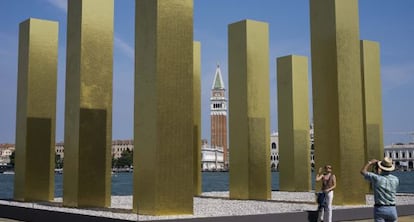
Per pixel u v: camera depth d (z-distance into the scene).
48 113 23.23
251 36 24.64
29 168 22.64
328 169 16.33
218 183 65.44
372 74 28.03
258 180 24.39
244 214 16.53
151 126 16.59
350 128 20.48
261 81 24.83
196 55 28.97
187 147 16.86
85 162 19.66
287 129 31.19
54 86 23.45
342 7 20.69
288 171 31.05
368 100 27.77
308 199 24.19
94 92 20.03
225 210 18.61
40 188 22.81
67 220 16.47
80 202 19.42
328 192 16.02
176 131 16.72
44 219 17.52
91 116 19.91
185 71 17.00
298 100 31.14
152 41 16.77
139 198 17.03
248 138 24.27
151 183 16.47
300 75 31.33
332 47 20.59
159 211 16.27
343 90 20.44
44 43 23.33
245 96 24.41
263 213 16.55
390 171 9.66
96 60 20.12
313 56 21.27
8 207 19.61
